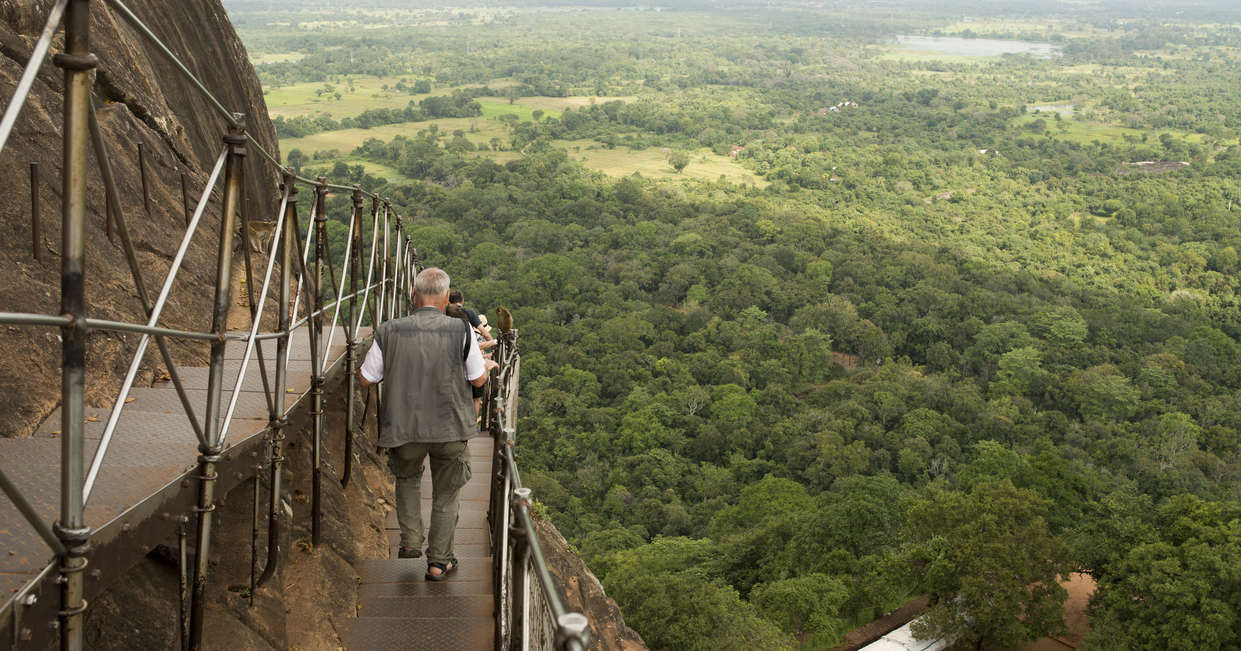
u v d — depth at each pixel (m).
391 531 5.97
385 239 6.97
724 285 99.38
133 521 2.30
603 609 9.92
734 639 28.39
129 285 4.86
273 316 6.43
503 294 90.56
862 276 102.50
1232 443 64.19
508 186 143.12
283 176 3.54
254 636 3.48
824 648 31.47
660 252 110.94
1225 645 28.92
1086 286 110.12
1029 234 136.25
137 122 6.74
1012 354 80.31
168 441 3.09
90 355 3.92
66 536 1.78
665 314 89.38
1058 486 46.22
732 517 48.38
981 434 64.44
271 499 3.60
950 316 93.44
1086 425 68.81
